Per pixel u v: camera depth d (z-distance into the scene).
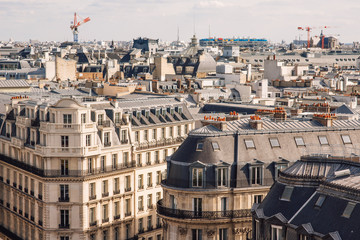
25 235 184.38
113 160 177.50
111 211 176.75
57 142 168.62
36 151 173.12
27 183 181.50
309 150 135.38
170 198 138.00
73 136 168.00
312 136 142.25
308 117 164.88
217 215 133.75
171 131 198.62
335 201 98.00
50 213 170.50
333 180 101.81
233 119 158.38
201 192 133.75
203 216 133.88
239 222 134.25
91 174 171.00
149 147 188.62
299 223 101.44
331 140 142.25
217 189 133.88
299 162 111.12
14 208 189.75
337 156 115.19
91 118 175.00
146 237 187.75
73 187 169.12
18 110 189.88
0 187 198.75
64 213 170.38
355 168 104.06
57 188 169.88
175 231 137.00
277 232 105.31
